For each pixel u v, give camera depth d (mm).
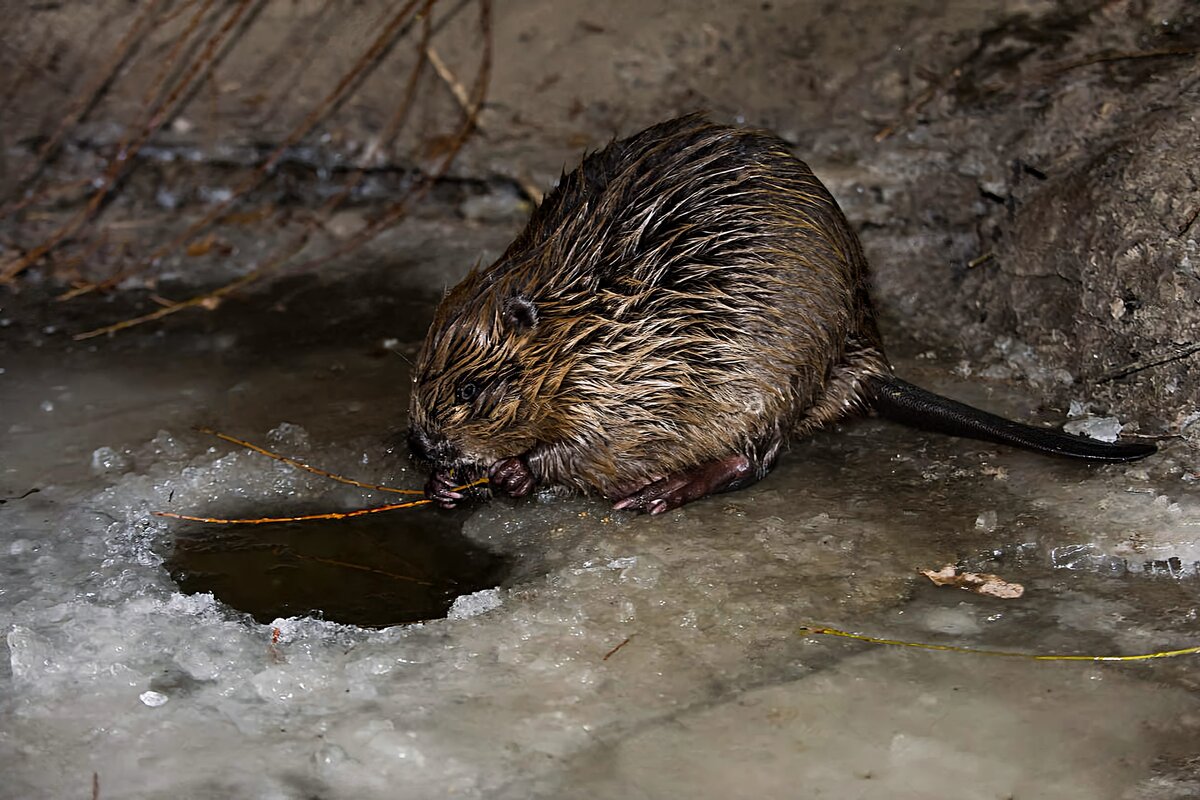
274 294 6355
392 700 3602
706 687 3607
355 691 3646
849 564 4164
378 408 5320
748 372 4480
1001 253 5734
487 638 3850
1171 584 3980
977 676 3605
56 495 4762
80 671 3738
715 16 7184
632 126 6988
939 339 5691
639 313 4391
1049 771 3250
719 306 4445
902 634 3805
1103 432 4820
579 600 4020
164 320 6152
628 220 4469
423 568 4387
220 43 7430
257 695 3648
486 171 6973
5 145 7305
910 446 4891
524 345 4352
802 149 6621
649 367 4391
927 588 4023
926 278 6043
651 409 4434
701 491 4578
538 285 4434
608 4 7309
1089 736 3359
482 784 3285
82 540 4473
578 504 4676
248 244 6824
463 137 7070
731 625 3871
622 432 4469
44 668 3742
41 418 5312
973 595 3980
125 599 4117
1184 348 4801
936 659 3682
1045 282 5449
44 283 6516
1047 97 6176
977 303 5734
